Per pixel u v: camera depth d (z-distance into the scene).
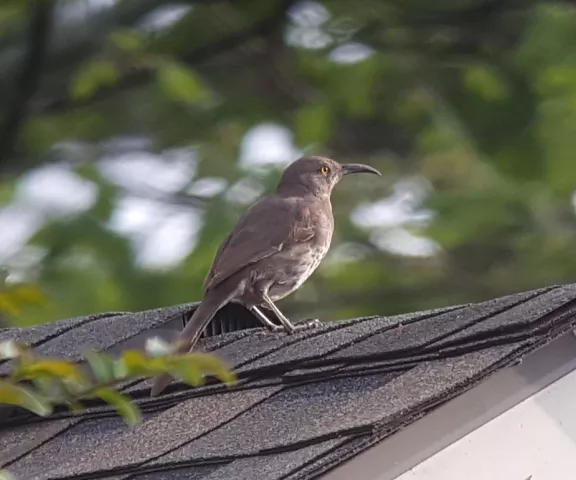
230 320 9.05
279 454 5.82
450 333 6.47
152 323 8.02
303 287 16.75
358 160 17.42
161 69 16.20
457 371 6.04
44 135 17.58
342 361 6.63
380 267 16.70
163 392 7.07
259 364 6.98
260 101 17.53
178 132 17.30
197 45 17.81
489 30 17.64
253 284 8.87
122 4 17.45
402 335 6.75
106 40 16.86
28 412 7.32
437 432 5.89
